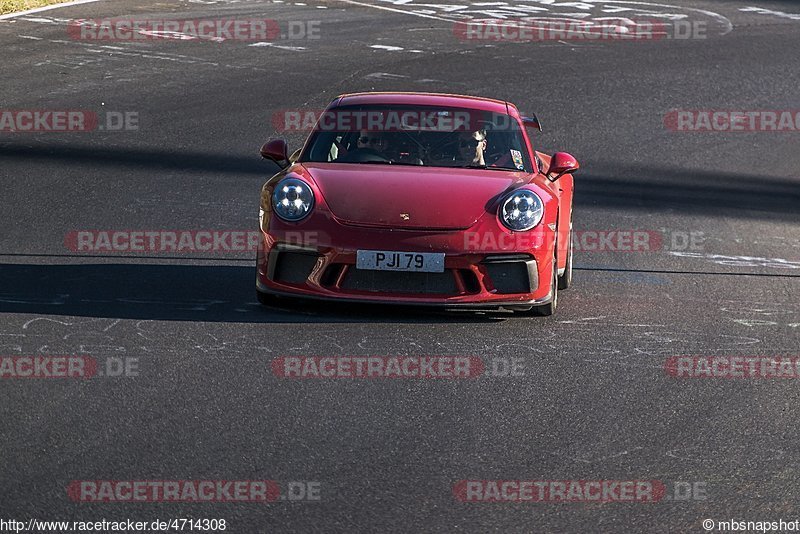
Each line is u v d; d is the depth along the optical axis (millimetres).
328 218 24812
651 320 26469
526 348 23547
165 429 18219
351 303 26469
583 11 83875
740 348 24406
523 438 18547
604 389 21188
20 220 33938
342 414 19250
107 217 34969
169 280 28359
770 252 35438
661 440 18719
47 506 15328
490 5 84625
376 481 16594
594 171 46156
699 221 39250
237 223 35250
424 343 23531
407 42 69000
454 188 25969
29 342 22484
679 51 71000
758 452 18359
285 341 23250
